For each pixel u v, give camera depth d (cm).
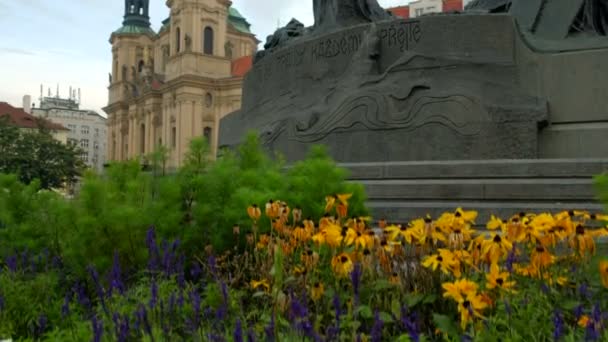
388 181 750
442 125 817
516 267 334
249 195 466
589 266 326
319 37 995
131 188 481
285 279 340
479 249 318
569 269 333
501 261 345
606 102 778
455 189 696
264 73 1121
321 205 491
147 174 512
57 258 479
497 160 738
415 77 866
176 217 461
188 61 6278
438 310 321
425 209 672
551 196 658
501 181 690
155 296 334
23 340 332
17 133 4678
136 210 446
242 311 336
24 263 478
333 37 973
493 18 848
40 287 403
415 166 753
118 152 7812
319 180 509
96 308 369
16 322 360
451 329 284
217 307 346
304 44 1020
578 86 792
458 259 308
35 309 372
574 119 791
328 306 318
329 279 350
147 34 7619
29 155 4591
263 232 454
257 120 1116
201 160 537
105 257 429
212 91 6400
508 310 279
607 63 780
